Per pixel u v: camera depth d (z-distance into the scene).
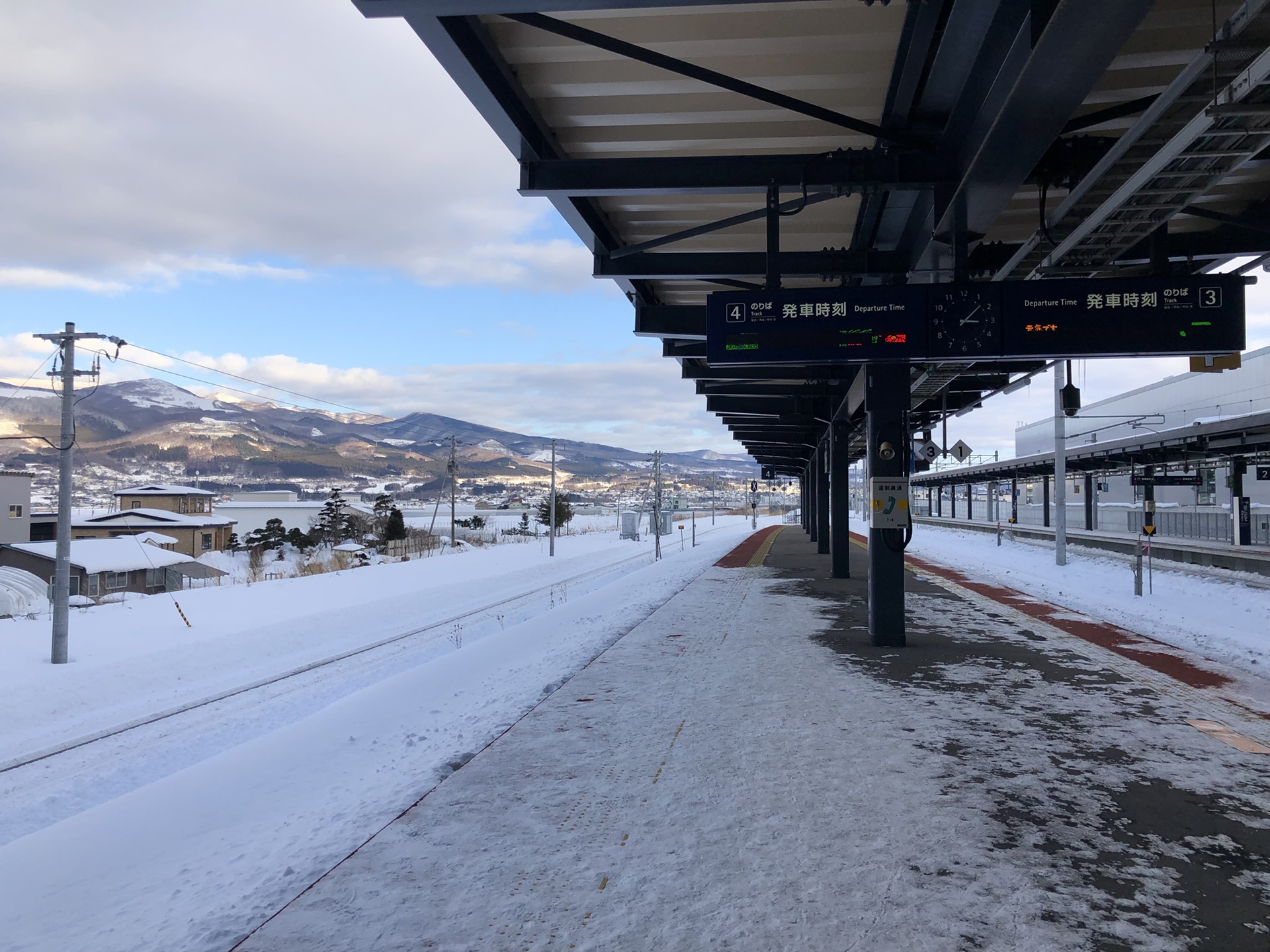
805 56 6.47
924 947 3.21
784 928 3.38
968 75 6.33
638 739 6.29
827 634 11.51
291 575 37.50
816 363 8.31
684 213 9.73
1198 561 25.62
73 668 14.20
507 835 4.45
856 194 8.60
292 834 4.79
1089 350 7.77
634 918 3.48
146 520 57.12
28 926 3.91
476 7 4.73
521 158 7.66
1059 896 3.65
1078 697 7.59
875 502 10.62
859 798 4.92
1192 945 3.22
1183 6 5.59
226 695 13.02
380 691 9.86
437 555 47.91
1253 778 5.27
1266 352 37.88
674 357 15.18
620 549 54.91
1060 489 24.80
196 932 3.52
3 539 46.38
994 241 10.47
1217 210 9.05
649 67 6.51
